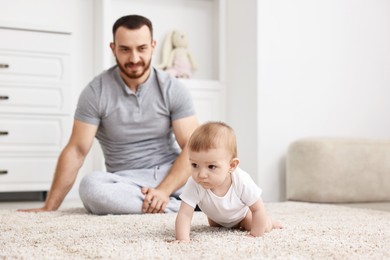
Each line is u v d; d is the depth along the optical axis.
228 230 1.73
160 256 1.28
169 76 2.66
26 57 3.51
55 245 1.46
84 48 3.83
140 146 2.65
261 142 3.66
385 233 1.69
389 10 4.10
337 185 3.37
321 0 3.87
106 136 2.65
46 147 3.55
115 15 3.90
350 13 3.97
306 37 3.82
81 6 3.83
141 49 2.48
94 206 2.35
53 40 3.57
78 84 3.80
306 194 3.39
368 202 3.45
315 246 1.42
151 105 2.60
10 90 3.47
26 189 3.51
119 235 1.62
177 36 3.96
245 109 3.78
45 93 3.55
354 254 1.33
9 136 3.47
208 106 3.93
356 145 3.43
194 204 1.56
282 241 1.49
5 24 3.45
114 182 2.46
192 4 4.12
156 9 4.02
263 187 3.65
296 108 3.78
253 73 3.70
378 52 4.06
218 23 4.04
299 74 3.79
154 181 2.57
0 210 2.47
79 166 2.57
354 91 3.97
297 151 3.45
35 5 3.72
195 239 1.53
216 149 1.46
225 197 1.58
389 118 4.09
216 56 4.09
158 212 2.38
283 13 3.75
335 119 3.91
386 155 3.46
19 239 1.55
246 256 1.28
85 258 1.27
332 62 3.90
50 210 2.50
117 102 2.57
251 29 3.73
